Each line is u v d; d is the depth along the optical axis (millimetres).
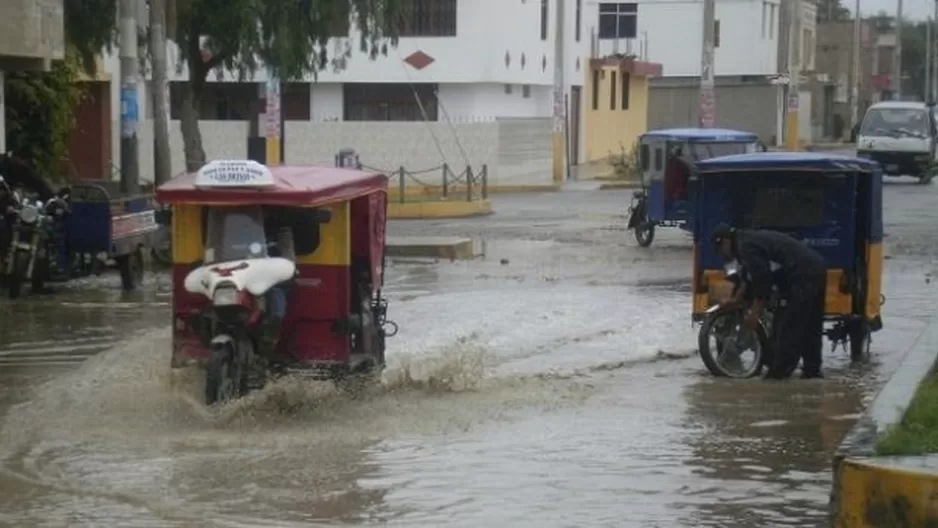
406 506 10883
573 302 23172
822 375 16922
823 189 17594
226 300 13586
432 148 52531
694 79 79125
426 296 24000
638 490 11398
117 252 23719
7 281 23562
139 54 34188
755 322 16531
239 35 31172
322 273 14578
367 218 15156
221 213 14344
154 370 16266
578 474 11922
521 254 31422
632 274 27578
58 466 12109
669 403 15133
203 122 52750
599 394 15617
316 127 52438
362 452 12672
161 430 13523
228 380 13922
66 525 10336
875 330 18609
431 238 32344
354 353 15086
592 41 68688
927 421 12664
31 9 26250
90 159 46125
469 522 10445
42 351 17984
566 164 57781
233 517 10555
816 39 113125
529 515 10648
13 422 13812
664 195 32094
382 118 58969
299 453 12609
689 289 25094
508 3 58938
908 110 54281
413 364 16438
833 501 9812
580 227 37688
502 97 60531
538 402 15117
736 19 79250
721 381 16500
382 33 33344
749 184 17703
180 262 14633
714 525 10367
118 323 20469
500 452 12727
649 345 18922
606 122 70750
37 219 22891
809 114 89062
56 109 34781
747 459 12516
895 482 9109
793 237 17281
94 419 13953
